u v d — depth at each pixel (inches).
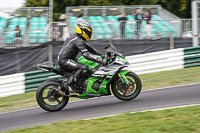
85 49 286.7
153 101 303.7
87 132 204.5
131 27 531.2
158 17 630.5
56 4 935.0
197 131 188.9
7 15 629.9
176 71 488.1
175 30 533.6
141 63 498.6
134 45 517.3
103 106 300.4
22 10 640.4
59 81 297.3
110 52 296.5
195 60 515.2
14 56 470.3
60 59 292.0
